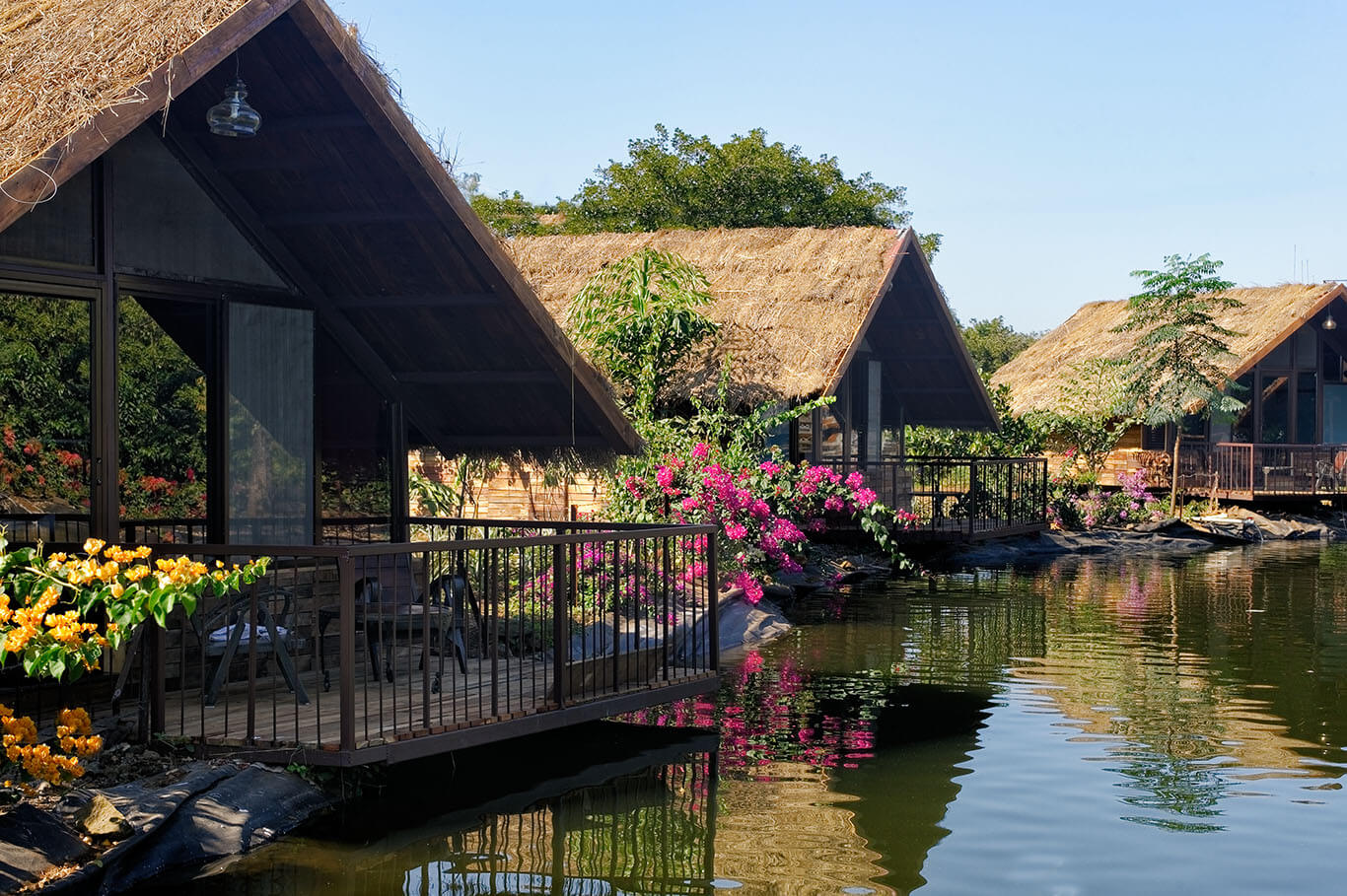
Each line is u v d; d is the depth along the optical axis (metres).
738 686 13.10
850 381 26.70
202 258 10.45
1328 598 20.16
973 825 8.55
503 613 13.10
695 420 20.66
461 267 10.78
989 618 17.91
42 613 6.75
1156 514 33.41
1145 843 8.22
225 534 10.55
